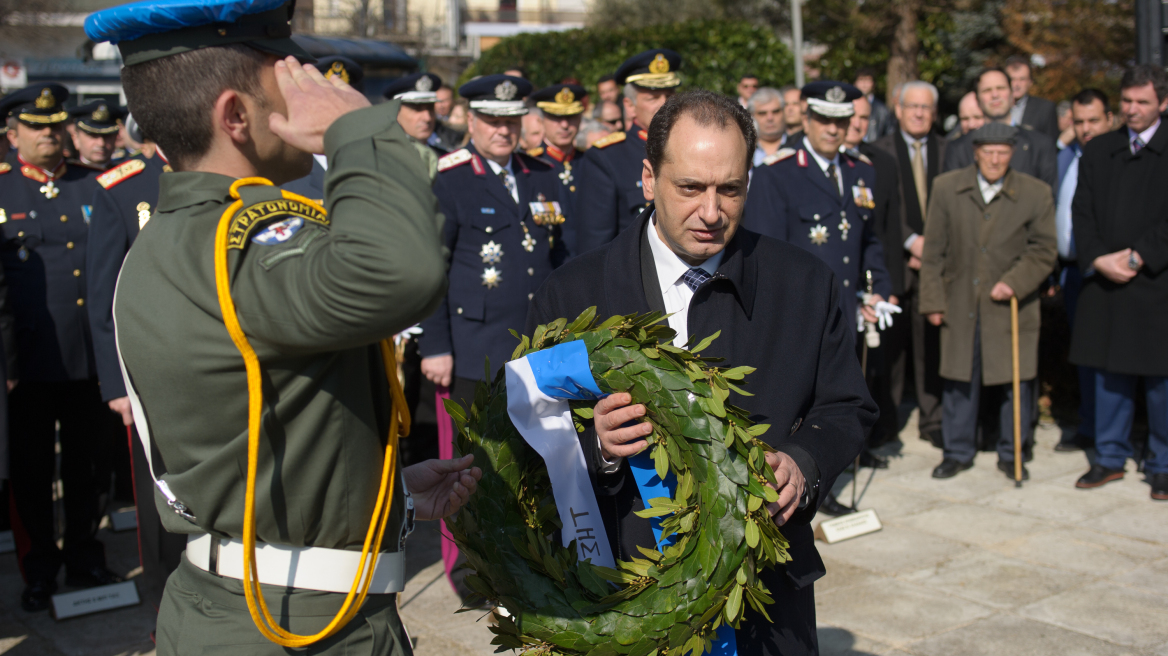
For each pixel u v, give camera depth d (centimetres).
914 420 686
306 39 1098
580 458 175
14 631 385
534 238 437
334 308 115
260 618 131
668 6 2058
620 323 171
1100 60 1076
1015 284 530
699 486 162
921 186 648
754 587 163
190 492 133
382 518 141
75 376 418
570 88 613
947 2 1339
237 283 124
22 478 407
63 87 443
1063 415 675
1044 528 469
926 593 396
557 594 165
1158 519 477
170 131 135
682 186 188
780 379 196
